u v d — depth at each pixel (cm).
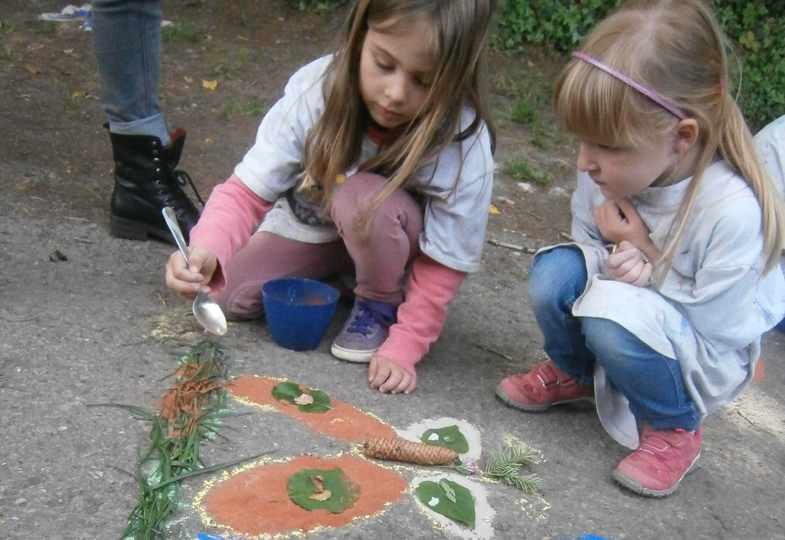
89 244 259
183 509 150
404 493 166
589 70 170
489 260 316
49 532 140
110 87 253
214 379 193
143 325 213
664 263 186
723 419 235
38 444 160
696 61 171
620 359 183
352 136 200
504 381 213
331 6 595
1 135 341
